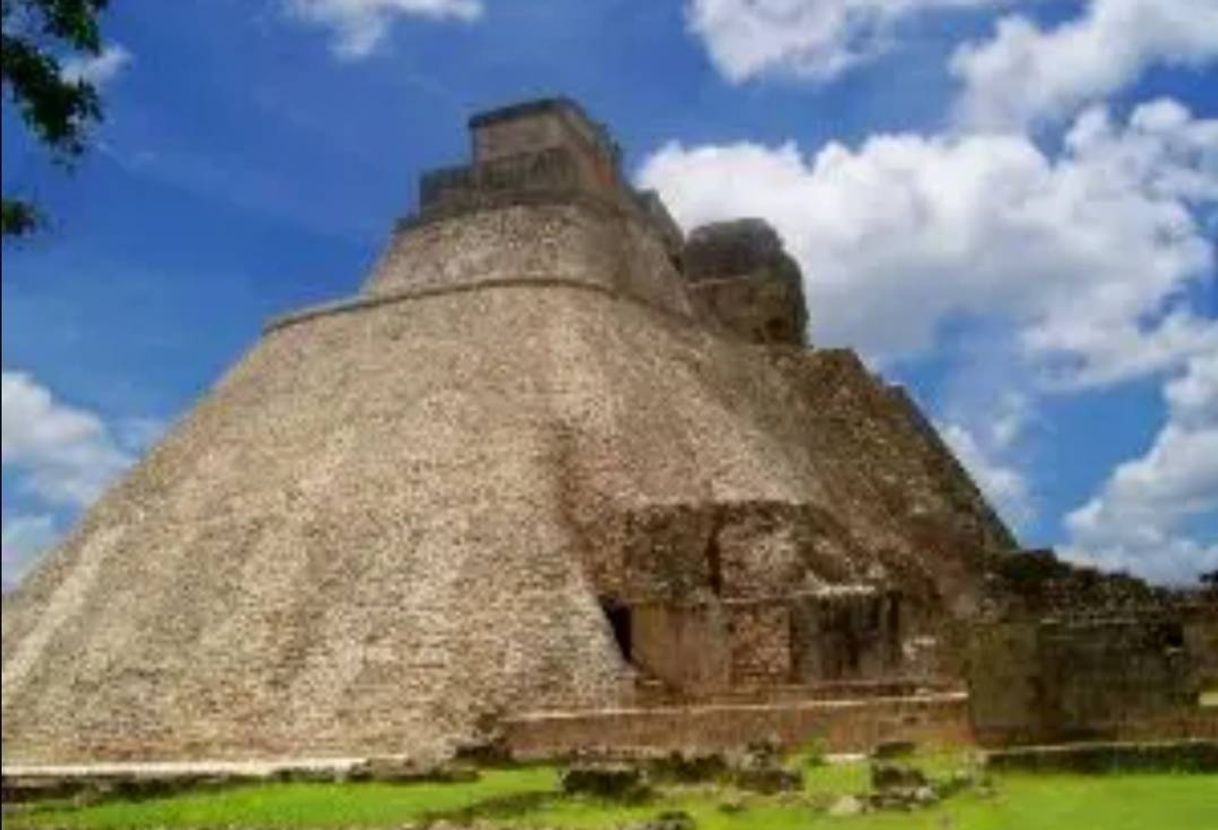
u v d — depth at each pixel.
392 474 55.03
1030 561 42.75
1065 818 24.20
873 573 52.25
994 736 33.47
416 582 50.16
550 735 42.19
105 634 54.25
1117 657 32.78
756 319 76.62
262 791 36.56
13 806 37.53
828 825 25.77
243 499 57.38
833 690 43.91
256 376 66.38
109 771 44.72
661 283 73.31
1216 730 31.89
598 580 50.78
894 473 67.94
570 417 56.31
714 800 30.17
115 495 62.81
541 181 72.25
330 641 49.38
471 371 59.53
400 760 41.66
